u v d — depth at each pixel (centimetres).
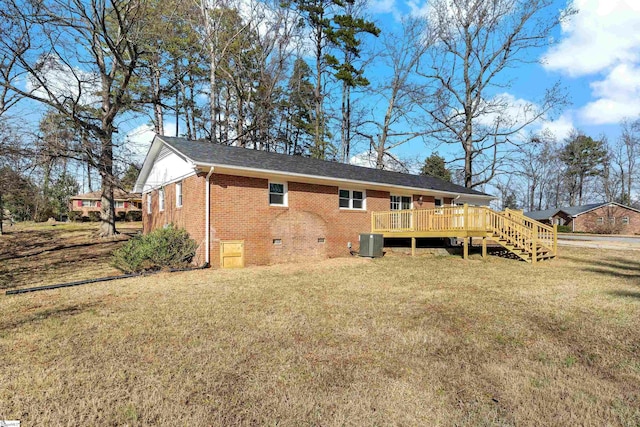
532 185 5119
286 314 548
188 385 317
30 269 1082
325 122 2981
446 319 520
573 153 5088
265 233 1172
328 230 1358
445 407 282
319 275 930
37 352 396
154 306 602
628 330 465
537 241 1276
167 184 1370
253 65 2578
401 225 1444
